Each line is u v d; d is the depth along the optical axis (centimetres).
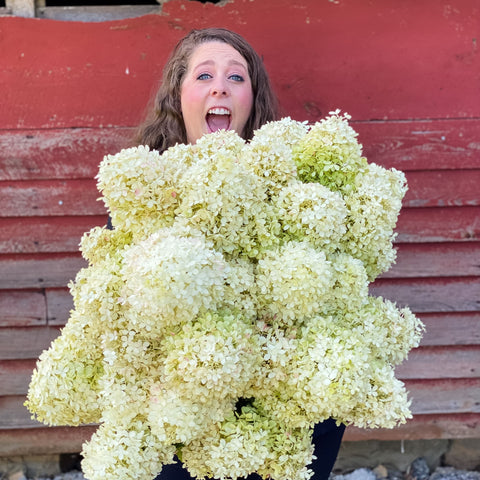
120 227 108
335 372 94
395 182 118
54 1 313
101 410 108
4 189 221
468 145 221
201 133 158
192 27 214
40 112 217
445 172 224
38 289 231
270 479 110
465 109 220
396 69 217
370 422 107
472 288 235
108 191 103
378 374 105
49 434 248
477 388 246
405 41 216
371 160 221
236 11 214
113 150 220
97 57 215
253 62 168
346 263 108
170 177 103
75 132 218
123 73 216
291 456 103
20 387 239
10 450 249
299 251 100
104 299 99
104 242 116
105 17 222
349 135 114
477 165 222
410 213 227
